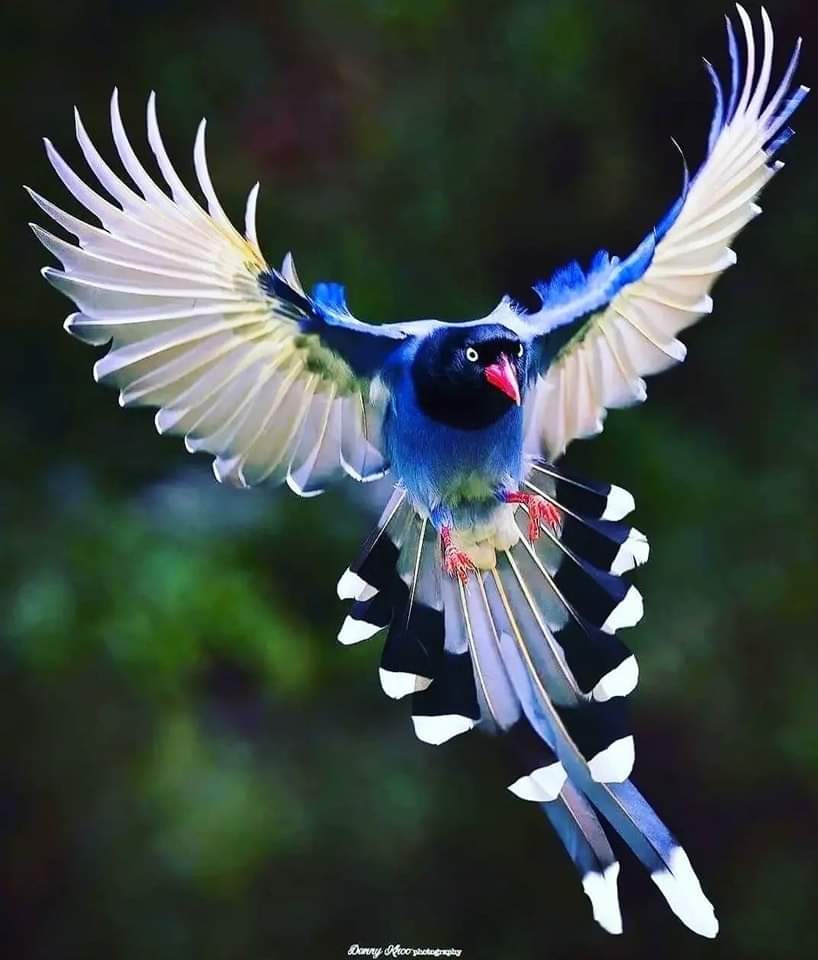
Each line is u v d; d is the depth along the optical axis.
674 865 7.86
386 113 9.70
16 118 9.23
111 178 7.75
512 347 7.88
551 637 7.90
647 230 10.17
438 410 7.88
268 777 9.12
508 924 9.93
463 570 7.91
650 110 10.20
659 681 9.67
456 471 7.90
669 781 10.13
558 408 7.93
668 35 10.10
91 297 7.75
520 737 7.89
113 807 8.94
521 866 9.98
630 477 9.87
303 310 7.80
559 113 9.95
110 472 9.10
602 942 10.10
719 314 10.54
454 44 9.84
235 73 9.39
